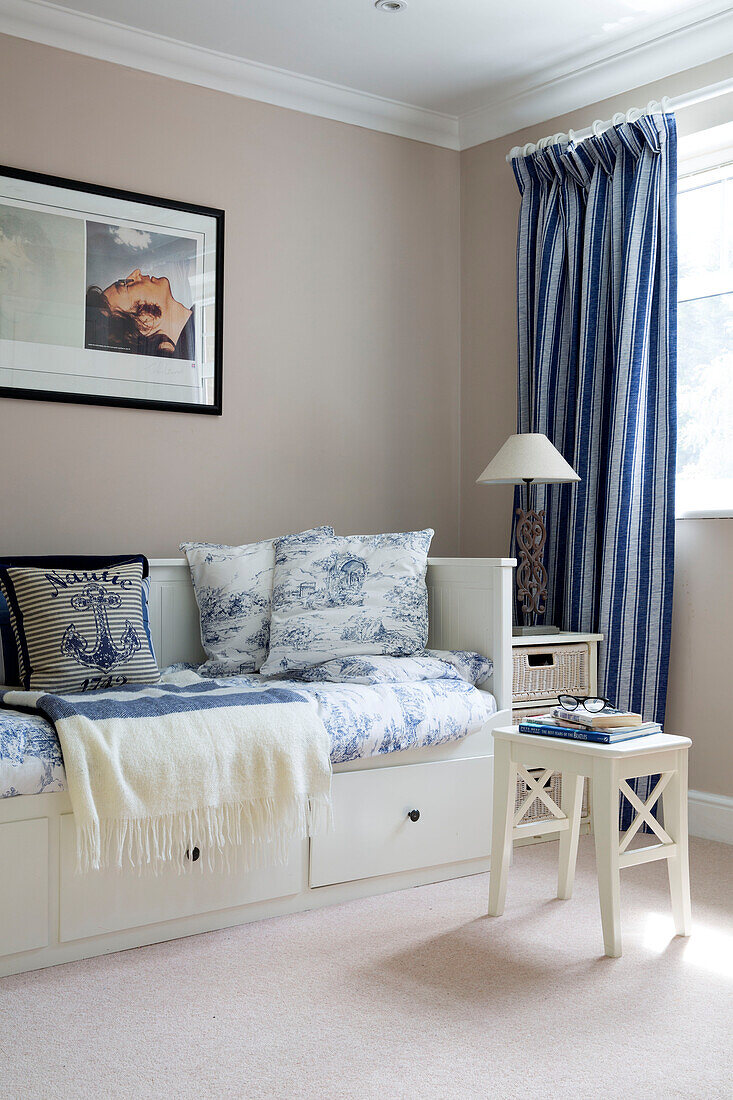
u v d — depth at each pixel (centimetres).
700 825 314
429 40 328
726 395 325
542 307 354
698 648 317
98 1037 179
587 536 336
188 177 334
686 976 205
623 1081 163
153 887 223
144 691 248
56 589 261
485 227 395
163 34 320
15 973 207
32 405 304
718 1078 164
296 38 325
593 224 339
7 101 299
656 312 322
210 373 337
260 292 351
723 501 323
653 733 232
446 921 238
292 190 358
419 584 307
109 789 206
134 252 321
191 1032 181
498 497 388
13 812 204
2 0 293
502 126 384
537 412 354
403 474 388
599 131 335
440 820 270
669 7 306
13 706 234
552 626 327
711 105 313
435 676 281
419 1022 185
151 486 327
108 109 317
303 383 361
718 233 328
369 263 379
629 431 321
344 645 293
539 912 244
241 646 302
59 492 309
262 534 351
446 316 401
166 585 310
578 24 318
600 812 217
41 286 304
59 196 307
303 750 235
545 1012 189
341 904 252
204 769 219
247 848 236
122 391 319
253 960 214
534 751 234
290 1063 170
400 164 388
